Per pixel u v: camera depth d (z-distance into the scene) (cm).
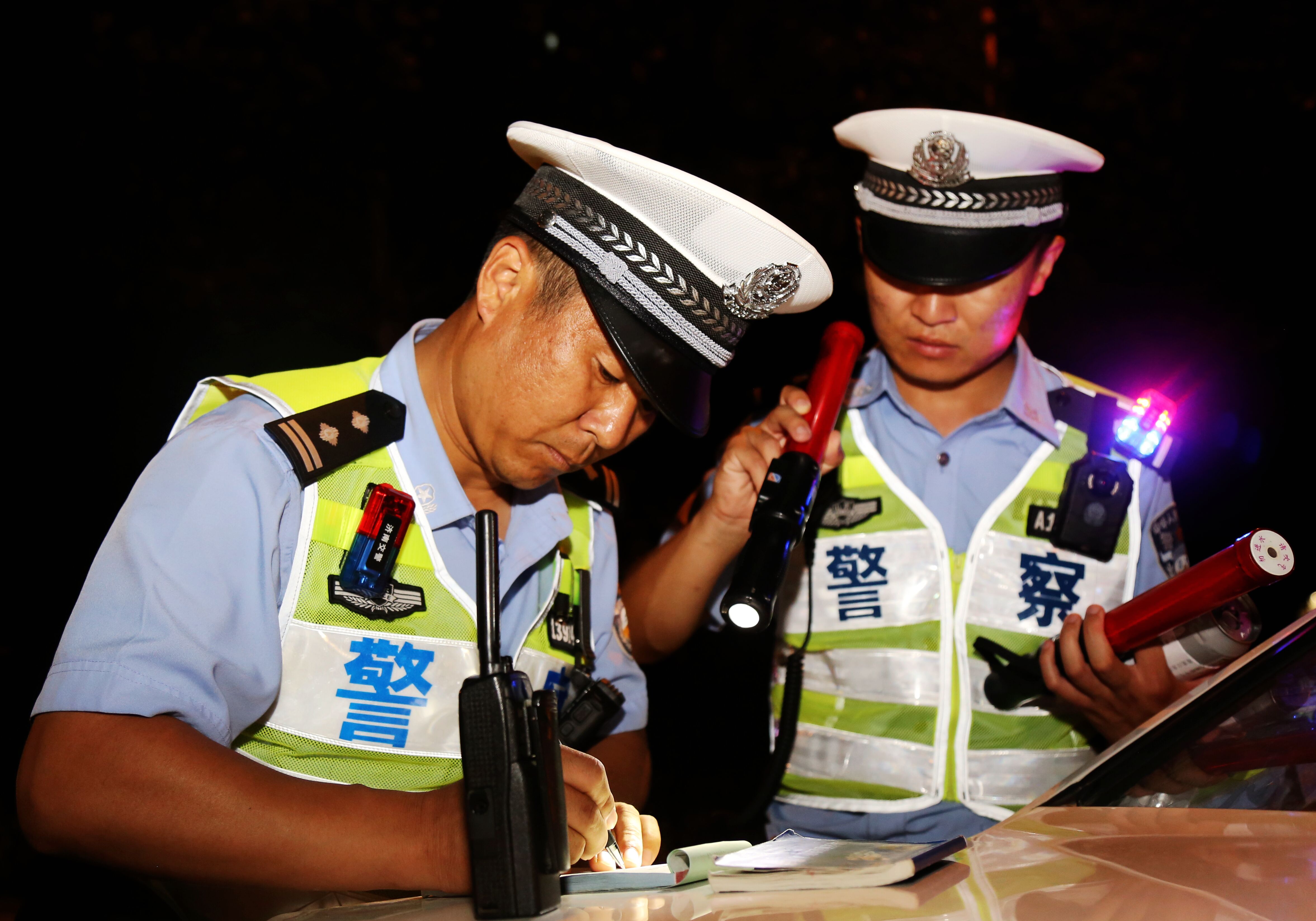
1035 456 215
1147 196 464
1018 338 228
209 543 128
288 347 612
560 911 106
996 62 479
